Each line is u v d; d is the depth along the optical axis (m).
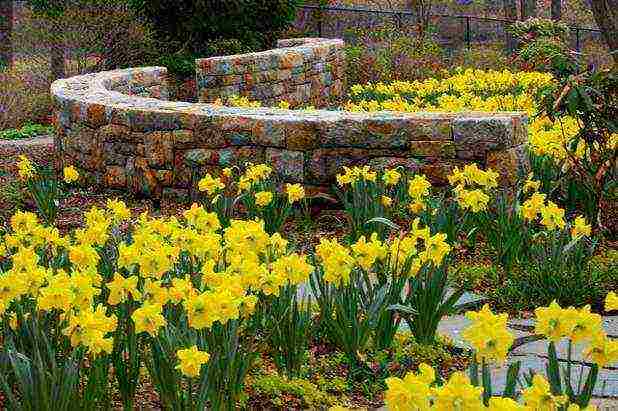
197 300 3.90
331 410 3.35
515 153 8.41
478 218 7.20
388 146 8.60
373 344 5.23
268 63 17.17
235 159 9.21
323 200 8.81
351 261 4.96
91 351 4.10
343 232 8.44
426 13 33.03
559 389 3.70
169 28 20.83
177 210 9.42
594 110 7.81
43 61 20.02
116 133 10.05
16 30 20.73
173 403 3.98
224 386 4.11
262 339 4.96
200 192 9.41
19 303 4.23
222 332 4.29
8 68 19.27
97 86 12.48
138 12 19.95
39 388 3.72
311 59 18.62
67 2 19.11
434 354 5.35
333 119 8.73
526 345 5.57
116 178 10.14
